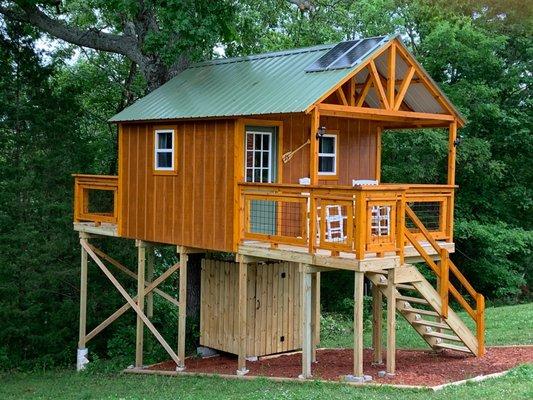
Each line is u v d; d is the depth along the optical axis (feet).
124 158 55.26
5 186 63.87
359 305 39.14
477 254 91.71
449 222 48.16
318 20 90.38
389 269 40.57
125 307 57.47
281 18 91.56
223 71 53.88
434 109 50.24
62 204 64.80
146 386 47.80
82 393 48.01
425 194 46.44
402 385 38.01
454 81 90.79
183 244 49.85
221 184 46.70
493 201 91.97
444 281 43.50
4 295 62.69
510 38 88.94
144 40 60.85
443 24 85.15
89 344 64.49
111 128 84.99
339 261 39.29
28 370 61.67
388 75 44.88
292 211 47.91
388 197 39.32
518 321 62.54
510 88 89.81
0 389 53.11
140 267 54.44
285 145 49.06
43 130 66.95
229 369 49.90
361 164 53.88
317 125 40.73
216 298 55.98
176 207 50.42
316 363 49.83
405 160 83.56
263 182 47.93
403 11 93.40
